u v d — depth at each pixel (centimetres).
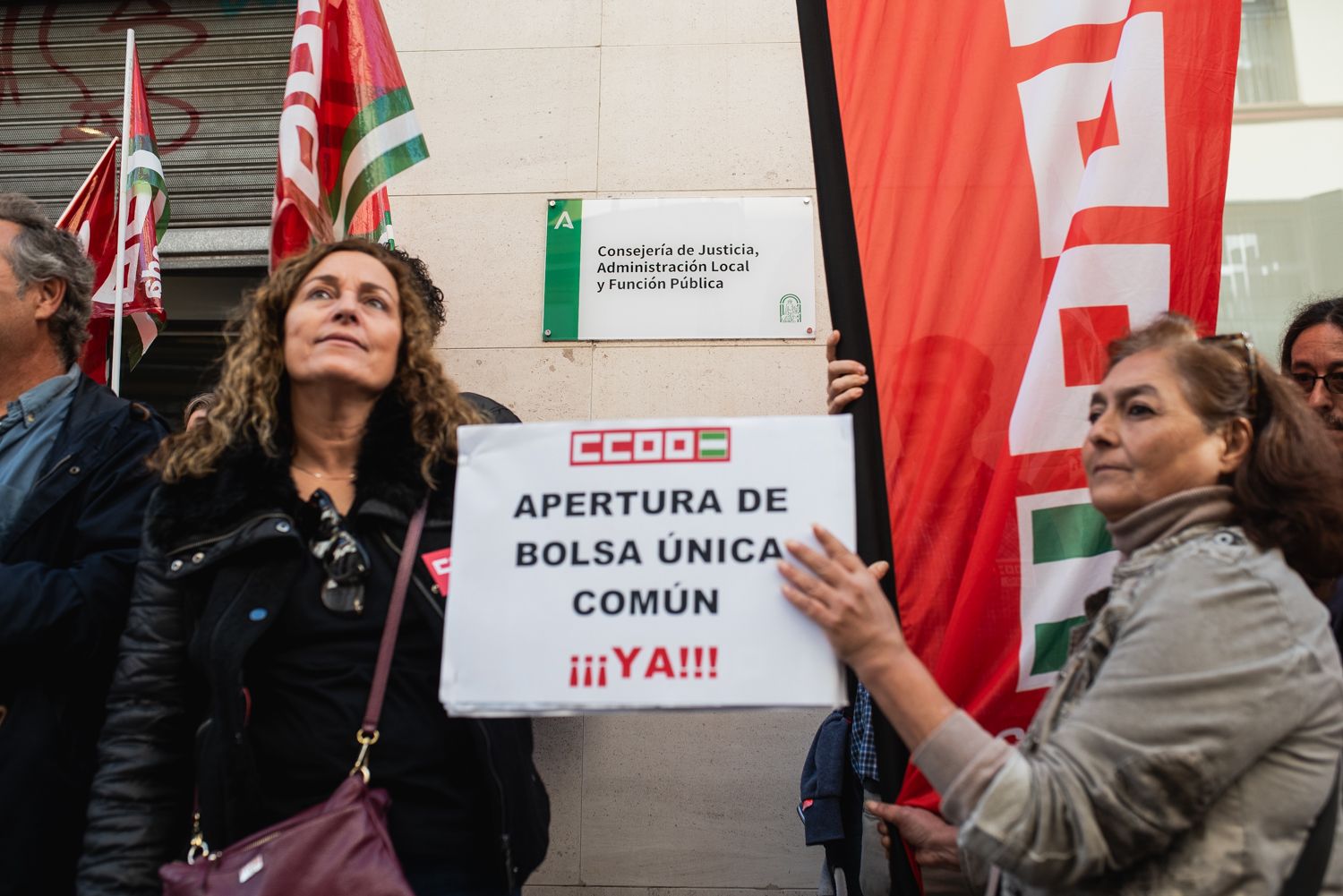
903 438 234
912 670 156
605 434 179
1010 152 244
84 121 446
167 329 438
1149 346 174
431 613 190
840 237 246
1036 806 141
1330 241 369
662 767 324
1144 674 142
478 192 368
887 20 252
